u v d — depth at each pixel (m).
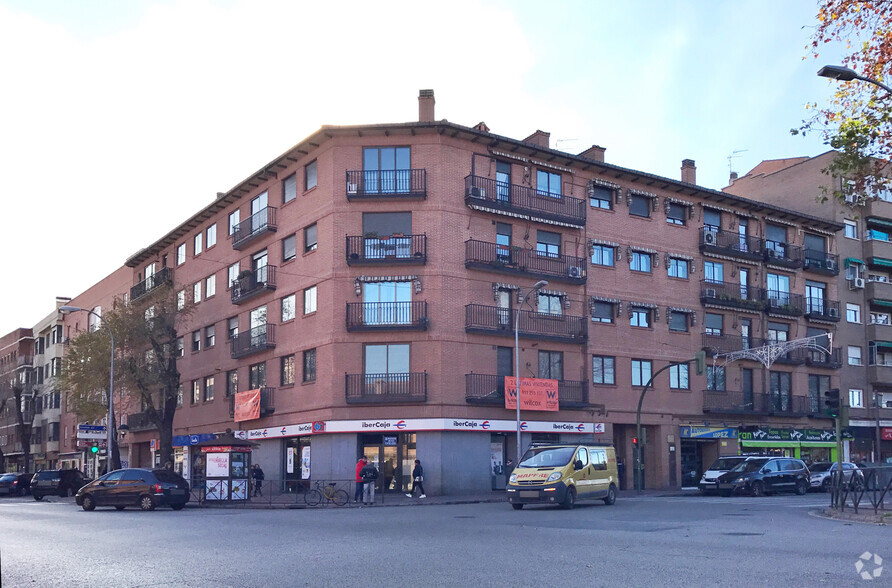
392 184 36.38
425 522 19.89
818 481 38.59
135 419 55.69
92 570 11.98
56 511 29.47
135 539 16.86
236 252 45.12
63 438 71.81
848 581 9.81
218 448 32.53
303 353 38.31
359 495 31.05
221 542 15.69
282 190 41.25
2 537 17.97
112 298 63.91
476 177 37.03
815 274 50.69
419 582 10.14
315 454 36.72
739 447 45.78
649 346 42.44
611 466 26.55
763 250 47.69
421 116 38.56
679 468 42.78
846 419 24.61
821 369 50.12
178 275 52.56
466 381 35.81
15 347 86.69
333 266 36.34
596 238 41.06
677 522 18.81
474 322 36.25
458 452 35.25
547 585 9.80
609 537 15.35
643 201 43.56
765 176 55.81
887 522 18.31
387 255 35.91
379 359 35.81
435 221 36.09
